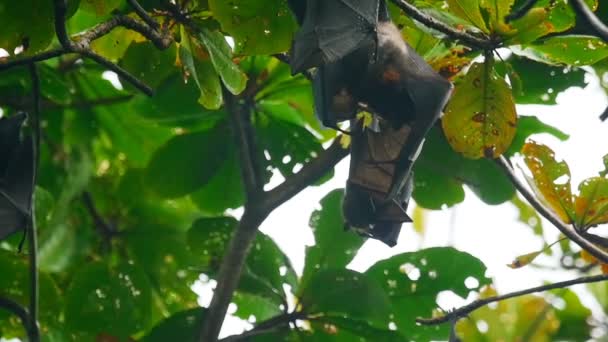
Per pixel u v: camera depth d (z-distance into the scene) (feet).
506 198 34.68
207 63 28.17
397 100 26.63
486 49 26.68
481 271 34.12
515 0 29.35
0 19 26.81
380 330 32.55
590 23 24.43
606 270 30.22
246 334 32.27
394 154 28.73
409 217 28.81
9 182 30.73
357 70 26.50
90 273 36.35
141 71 30.94
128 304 36.45
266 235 34.14
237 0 26.96
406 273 34.19
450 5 26.37
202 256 35.60
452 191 35.50
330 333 32.78
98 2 26.84
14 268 36.42
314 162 32.01
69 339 36.19
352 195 29.12
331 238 34.63
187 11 28.07
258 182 32.24
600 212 28.58
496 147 27.58
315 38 25.62
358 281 32.22
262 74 35.12
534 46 27.61
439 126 33.22
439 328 33.91
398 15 28.60
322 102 26.91
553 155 28.63
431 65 29.25
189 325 32.86
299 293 34.01
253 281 33.78
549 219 28.35
